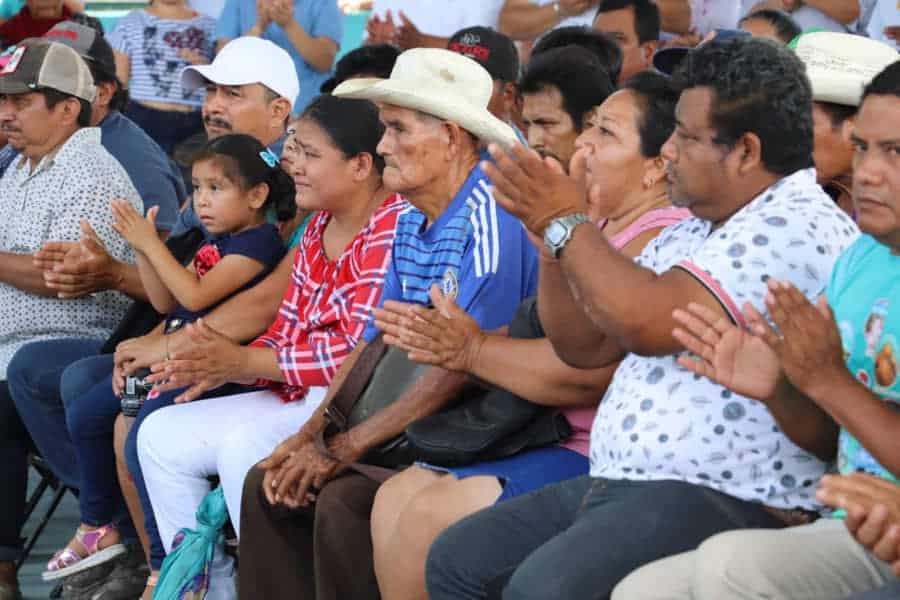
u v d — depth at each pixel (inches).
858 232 159.0
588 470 179.6
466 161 200.2
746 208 155.3
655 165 182.2
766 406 145.6
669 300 147.9
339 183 224.1
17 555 270.1
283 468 204.7
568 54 212.8
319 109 224.7
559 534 155.7
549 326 168.1
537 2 328.8
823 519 145.8
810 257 151.2
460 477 179.8
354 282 222.5
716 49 155.1
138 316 266.7
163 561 225.8
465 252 196.1
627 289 147.0
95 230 273.6
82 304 276.4
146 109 369.7
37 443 267.6
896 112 135.3
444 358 180.4
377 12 333.7
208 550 221.8
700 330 139.7
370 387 205.8
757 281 149.4
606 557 148.7
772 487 151.9
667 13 320.8
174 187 298.0
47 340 271.0
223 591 225.3
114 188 276.5
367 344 208.7
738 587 134.5
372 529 185.6
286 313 235.1
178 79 371.2
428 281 201.6
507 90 254.5
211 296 243.8
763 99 152.4
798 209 153.6
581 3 327.0
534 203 149.2
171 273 244.7
